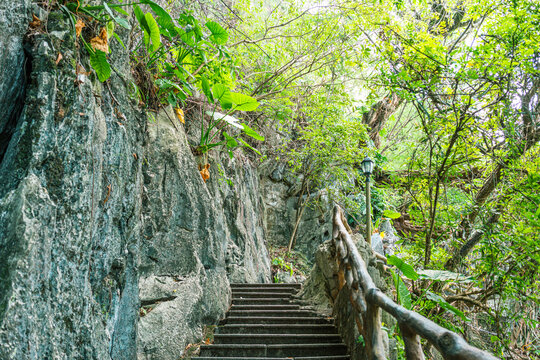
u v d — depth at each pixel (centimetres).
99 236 265
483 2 559
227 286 564
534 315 626
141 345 368
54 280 205
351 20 739
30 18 219
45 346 190
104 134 268
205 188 550
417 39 593
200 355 397
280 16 873
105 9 261
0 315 164
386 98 1152
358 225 1121
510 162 572
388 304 238
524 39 525
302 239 1154
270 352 393
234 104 521
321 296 550
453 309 398
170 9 585
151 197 450
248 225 915
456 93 564
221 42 473
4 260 174
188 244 483
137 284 326
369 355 268
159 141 486
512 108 552
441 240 684
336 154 1025
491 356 138
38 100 208
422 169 696
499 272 540
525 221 541
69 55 231
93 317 240
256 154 1106
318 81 1170
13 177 197
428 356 557
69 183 222
